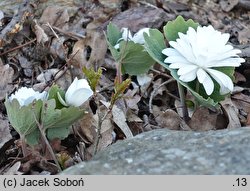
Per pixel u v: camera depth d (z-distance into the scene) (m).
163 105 0.42
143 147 0.29
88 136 0.36
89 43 0.45
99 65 0.44
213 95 0.36
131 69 0.38
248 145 0.28
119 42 0.39
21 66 0.44
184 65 0.33
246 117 0.40
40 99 0.31
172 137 0.30
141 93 0.42
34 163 0.33
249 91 0.44
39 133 0.33
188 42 0.34
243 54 0.44
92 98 0.39
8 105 0.31
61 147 0.35
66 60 0.43
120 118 0.37
